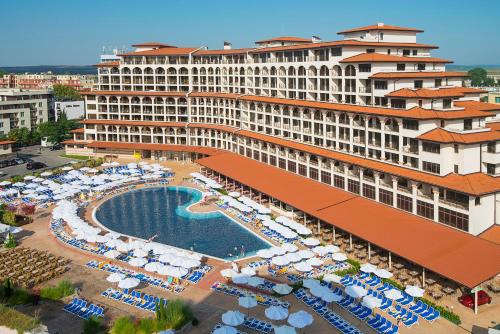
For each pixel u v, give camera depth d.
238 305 59.59
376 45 95.50
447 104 79.50
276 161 114.31
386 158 82.50
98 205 103.25
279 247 73.44
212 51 146.75
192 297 62.03
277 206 97.31
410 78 82.75
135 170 127.12
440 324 54.41
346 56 93.75
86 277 68.25
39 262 72.31
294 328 50.41
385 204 80.62
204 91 148.25
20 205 96.19
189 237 84.25
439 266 59.56
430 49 104.12
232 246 79.88
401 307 57.00
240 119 133.00
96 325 52.44
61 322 55.75
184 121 149.62
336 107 92.94
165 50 153.75
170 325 53.25
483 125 76.69
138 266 68.06
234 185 113.56
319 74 101.75
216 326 54.41
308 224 86.44
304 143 104.81
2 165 138.62
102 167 135.25
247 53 129.50
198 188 115.81
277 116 116.56
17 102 177.12
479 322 54.78
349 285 60.06
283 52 114.12
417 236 67.75
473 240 64.06
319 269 68.44
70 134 174.62
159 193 112.56
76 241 81.19
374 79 84.62
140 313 57.94
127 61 153.62
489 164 70.62
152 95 149.38
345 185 90.50
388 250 65.94
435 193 70.44
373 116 83.69
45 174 122.19
